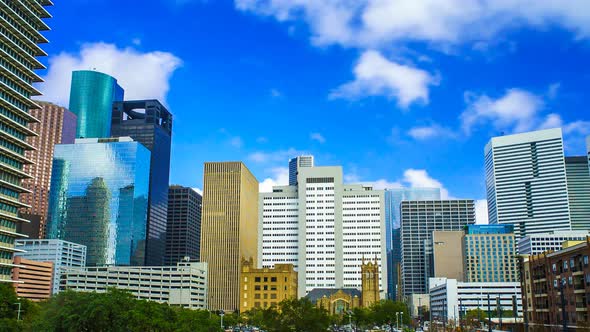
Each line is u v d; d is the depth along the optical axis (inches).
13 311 5590.6
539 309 6456.7
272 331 5182.1
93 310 3919.8
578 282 5561.0
